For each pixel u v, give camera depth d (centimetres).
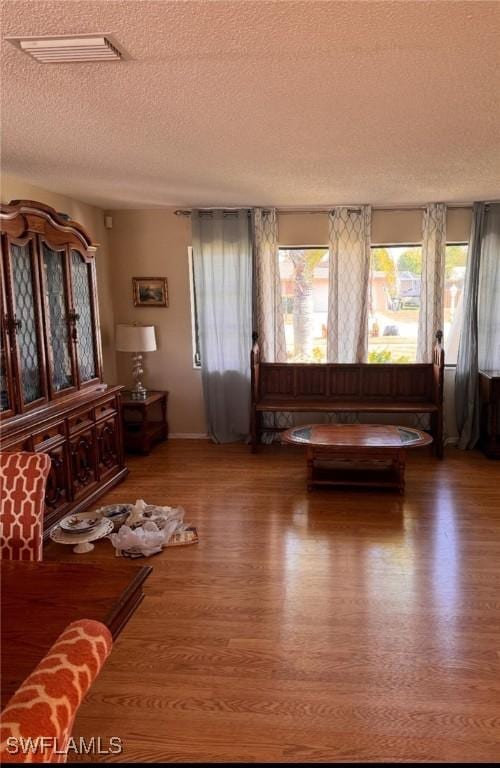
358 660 212
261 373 514
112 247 523
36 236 316
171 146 290
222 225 497
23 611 125
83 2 141
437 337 477
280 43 168
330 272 498
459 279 505
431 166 341
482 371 485
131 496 392
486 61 182
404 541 315
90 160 319
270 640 225
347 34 162
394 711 185
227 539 321
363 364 503
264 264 505
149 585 270
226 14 148
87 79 196
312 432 422
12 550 172
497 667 207
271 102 222
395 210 490
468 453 487
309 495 391
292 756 167
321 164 334
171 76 194
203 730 177
